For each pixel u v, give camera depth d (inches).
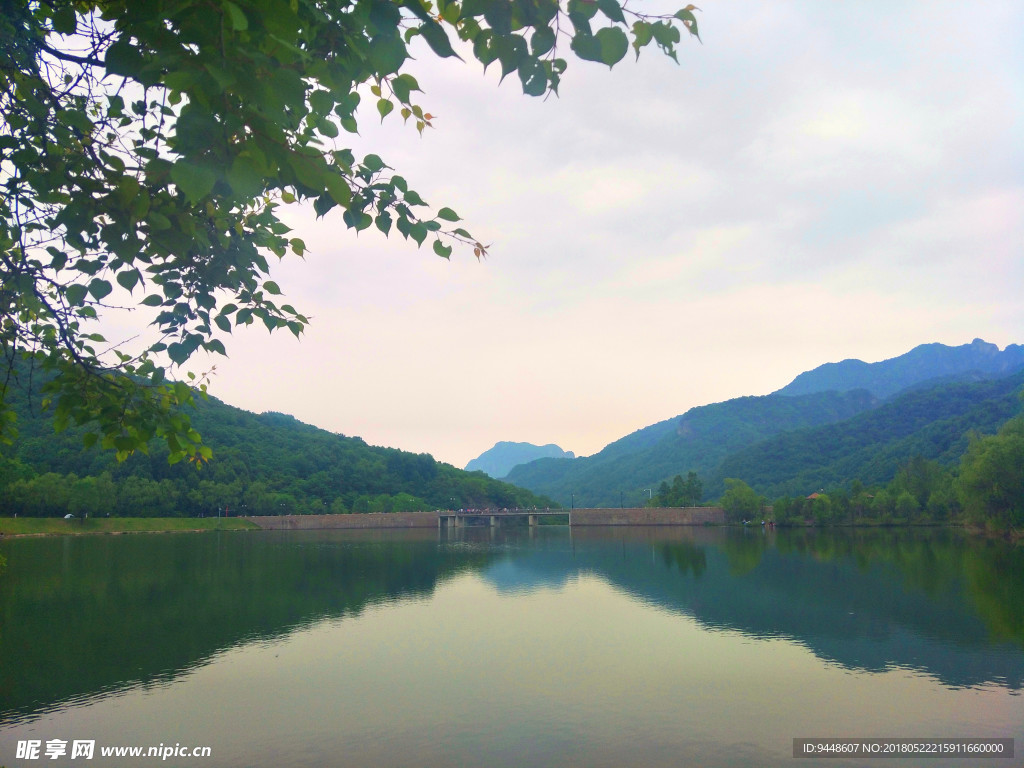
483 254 216.1
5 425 253.9
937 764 733.3
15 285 221.3
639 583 2080.5
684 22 157.0
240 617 1540.4
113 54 135.4
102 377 251.6
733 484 5915.4
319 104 153.0
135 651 1229.1
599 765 737.6
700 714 884.6
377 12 140.3
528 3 146.2
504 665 1122.0
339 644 1275.8
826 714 879.7
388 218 212.4
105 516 4466.0
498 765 740.7
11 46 185.3
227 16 124.6
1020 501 3053.6
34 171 187.5
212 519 5017.2
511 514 6594.5
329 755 769.6
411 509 6752.0
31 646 1266.0
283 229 258.1
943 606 1573.6
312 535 4719.5
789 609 1585.9
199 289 245.6
